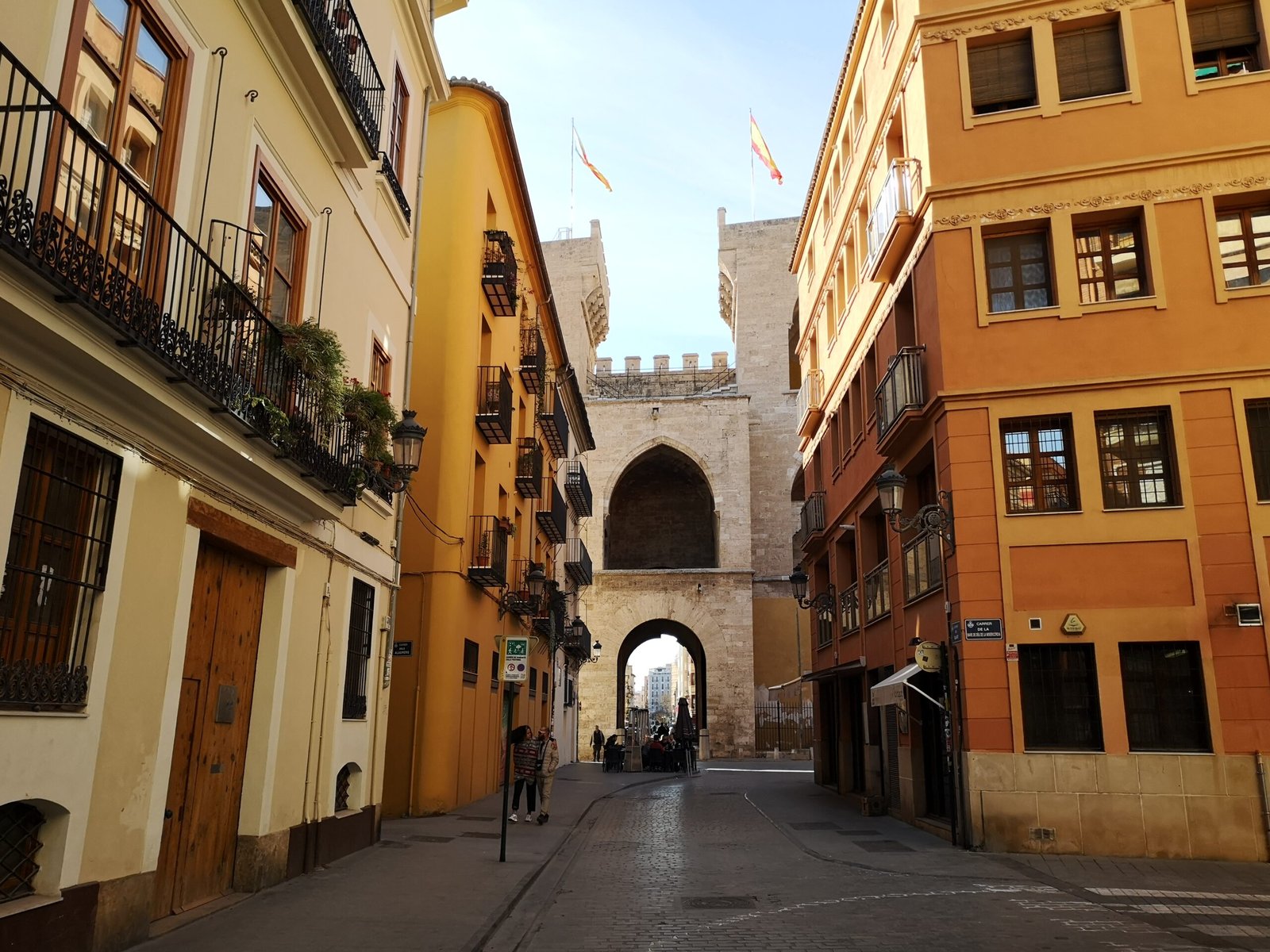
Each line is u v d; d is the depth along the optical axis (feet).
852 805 68.23
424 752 58.39
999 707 43.55
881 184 61.87
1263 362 44.55
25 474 19.65
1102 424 46.03
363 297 41.09
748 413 166.91
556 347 104.53
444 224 65.72
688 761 116.67
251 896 29.68
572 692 141.69
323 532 36.24
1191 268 46.09
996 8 50.75
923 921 28.17
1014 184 48.67
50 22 19.70
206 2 26.58
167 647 24.50
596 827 56.03
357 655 41.34
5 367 18.48
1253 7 48.65
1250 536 43.04
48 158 19.16
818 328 90.79
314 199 35.14
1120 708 42.65
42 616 20.12
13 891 19.39
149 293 23.18
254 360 27.86
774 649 163.22
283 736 32.68
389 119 43.75
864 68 67.05
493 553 68.03
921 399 50.80
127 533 22.62
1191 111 47.47
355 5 38.40
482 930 26.17
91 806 21.26
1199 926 27.45
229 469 27.68
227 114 27.96
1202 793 41.22
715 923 28.25
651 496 185.78
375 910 28.27
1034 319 47.26
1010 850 42.19
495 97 67.36
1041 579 44.50
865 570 69.36
